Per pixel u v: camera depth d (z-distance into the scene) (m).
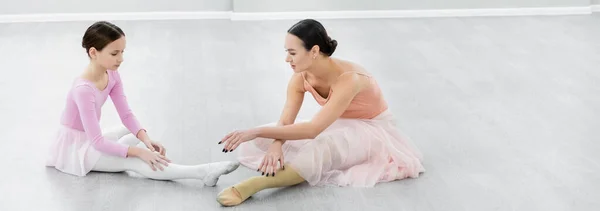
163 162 2.78
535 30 5.00
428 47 4.60
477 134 3.29
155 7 5.19
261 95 3.76
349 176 2.79
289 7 5.21
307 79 2.83
